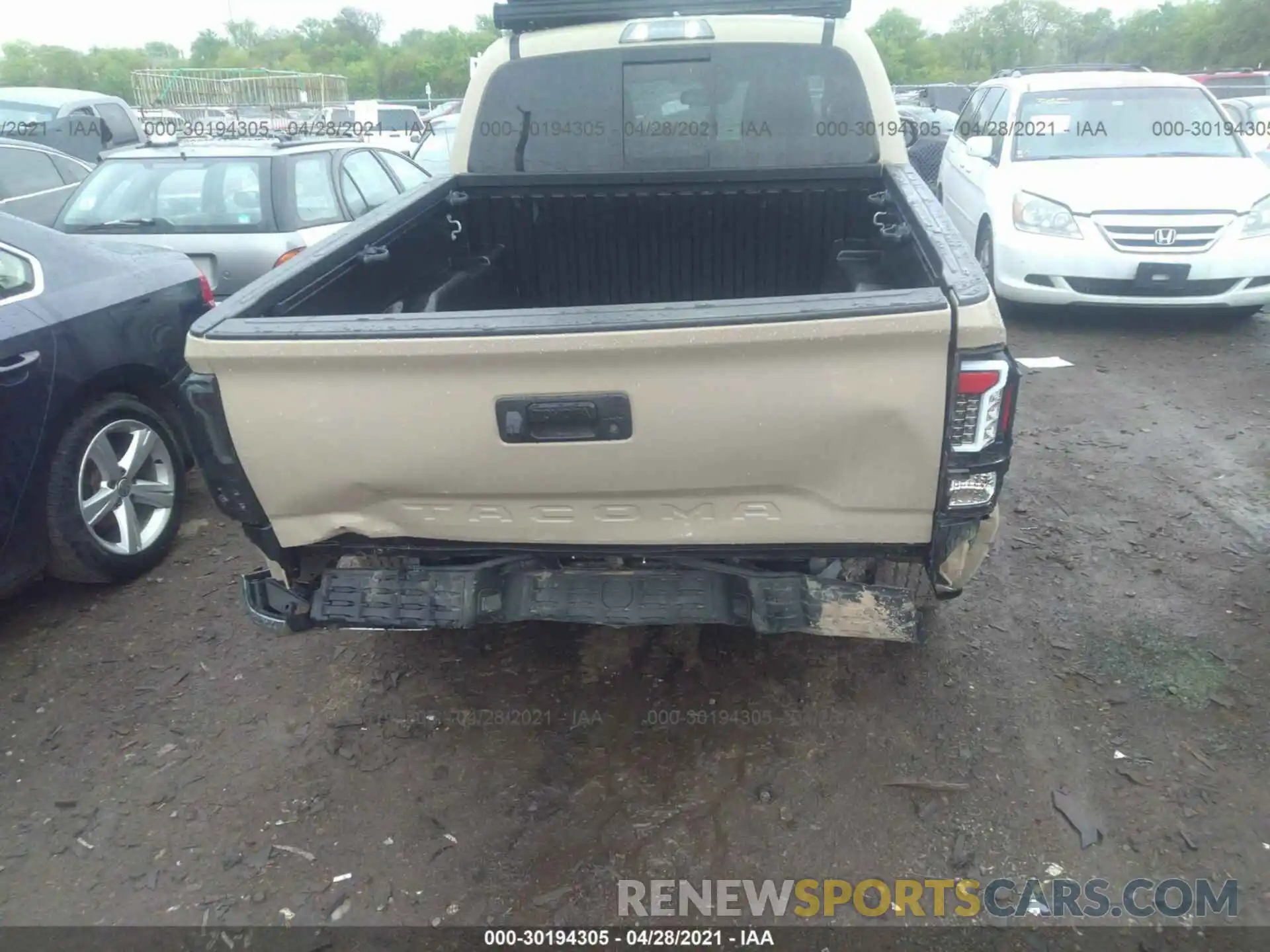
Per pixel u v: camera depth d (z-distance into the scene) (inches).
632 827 109.4
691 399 89.4
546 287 169.2
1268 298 267.0
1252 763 114.4
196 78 663.8
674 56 153.2
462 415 92.2
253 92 675.4
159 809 114.6
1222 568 154.1
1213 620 140.9
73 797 116.6
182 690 135.2
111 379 157.4
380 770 119.3
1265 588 148.1
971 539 102.8
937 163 466.0
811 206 158.7
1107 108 302.5
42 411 142.5
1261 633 137.3
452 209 160.1
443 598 105.4
